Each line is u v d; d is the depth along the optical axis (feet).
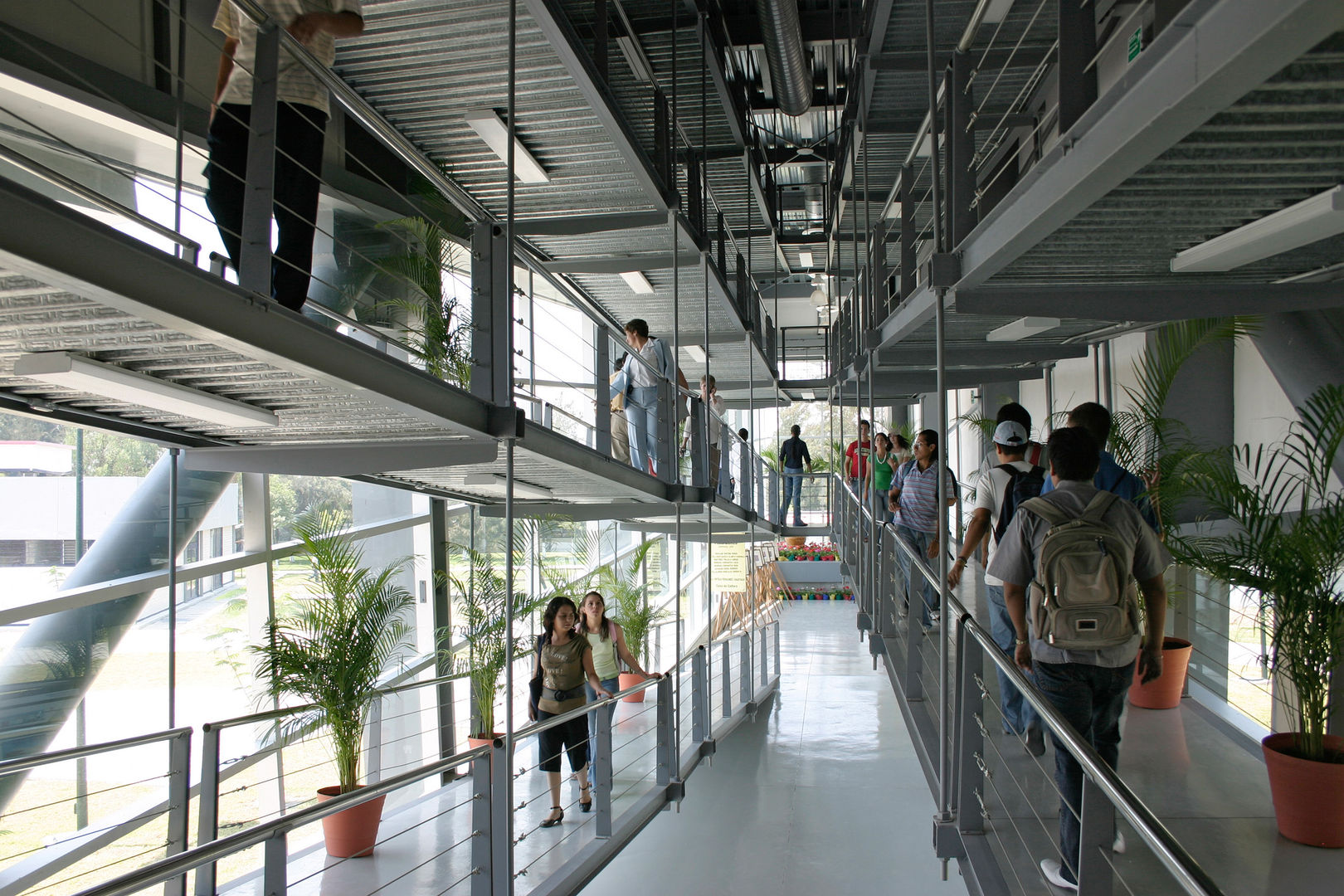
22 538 15.85
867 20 20.58
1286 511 15.58
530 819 21.36
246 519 21.84
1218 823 11.62
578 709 16.35
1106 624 9.12
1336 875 10.07
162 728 18.53
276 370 11.78
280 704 21.80
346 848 18.71
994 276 12.57
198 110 16.92
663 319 36.29
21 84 14.11
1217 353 18.04
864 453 35.35
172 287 7.72
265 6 11.09
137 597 18.07
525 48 17.72
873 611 22.41
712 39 25.55
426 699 27.48
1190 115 6.38
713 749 25.62
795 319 63.10
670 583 55.67
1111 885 7.04
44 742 15.94
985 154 12.60
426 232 22.72
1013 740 14.49
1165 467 15.42
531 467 19.89
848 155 29.30
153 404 12.39
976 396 34.86
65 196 16.16
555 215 25.00
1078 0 9.05
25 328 9.89
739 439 35.29
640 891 19.88
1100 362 22.81
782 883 19.97
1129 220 10.03
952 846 11.19
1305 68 6.41
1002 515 12.66
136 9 16.20
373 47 17.81
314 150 11.14
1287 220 8.82
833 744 30.09
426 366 22.39
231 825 20.20
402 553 27.66
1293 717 12.09
